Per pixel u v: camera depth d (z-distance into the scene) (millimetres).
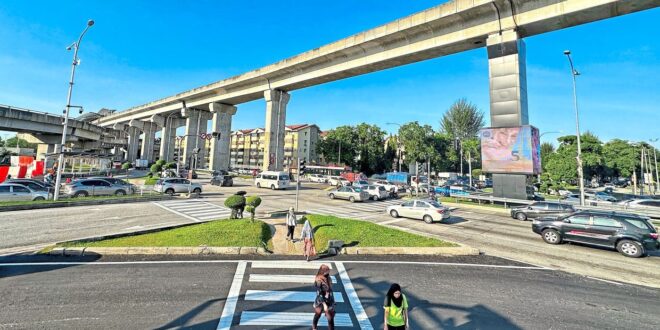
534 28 25203
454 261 10914
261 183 40188
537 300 7609
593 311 7074
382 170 81812
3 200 19141
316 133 97188
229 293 7387
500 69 25828
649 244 11914
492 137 26078
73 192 23469
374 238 12852
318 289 5637
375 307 6953
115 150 66375
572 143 63281
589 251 12898
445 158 85312
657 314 7004
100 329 5555
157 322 5883
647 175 44406
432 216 19250
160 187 28375
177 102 68875
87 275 8312
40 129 40469
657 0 20781
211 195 29469
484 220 20781
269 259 10414
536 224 14820
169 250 10594
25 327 5531
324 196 33562
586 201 26625
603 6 21562
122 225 14906
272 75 47875
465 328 6094
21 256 9836
